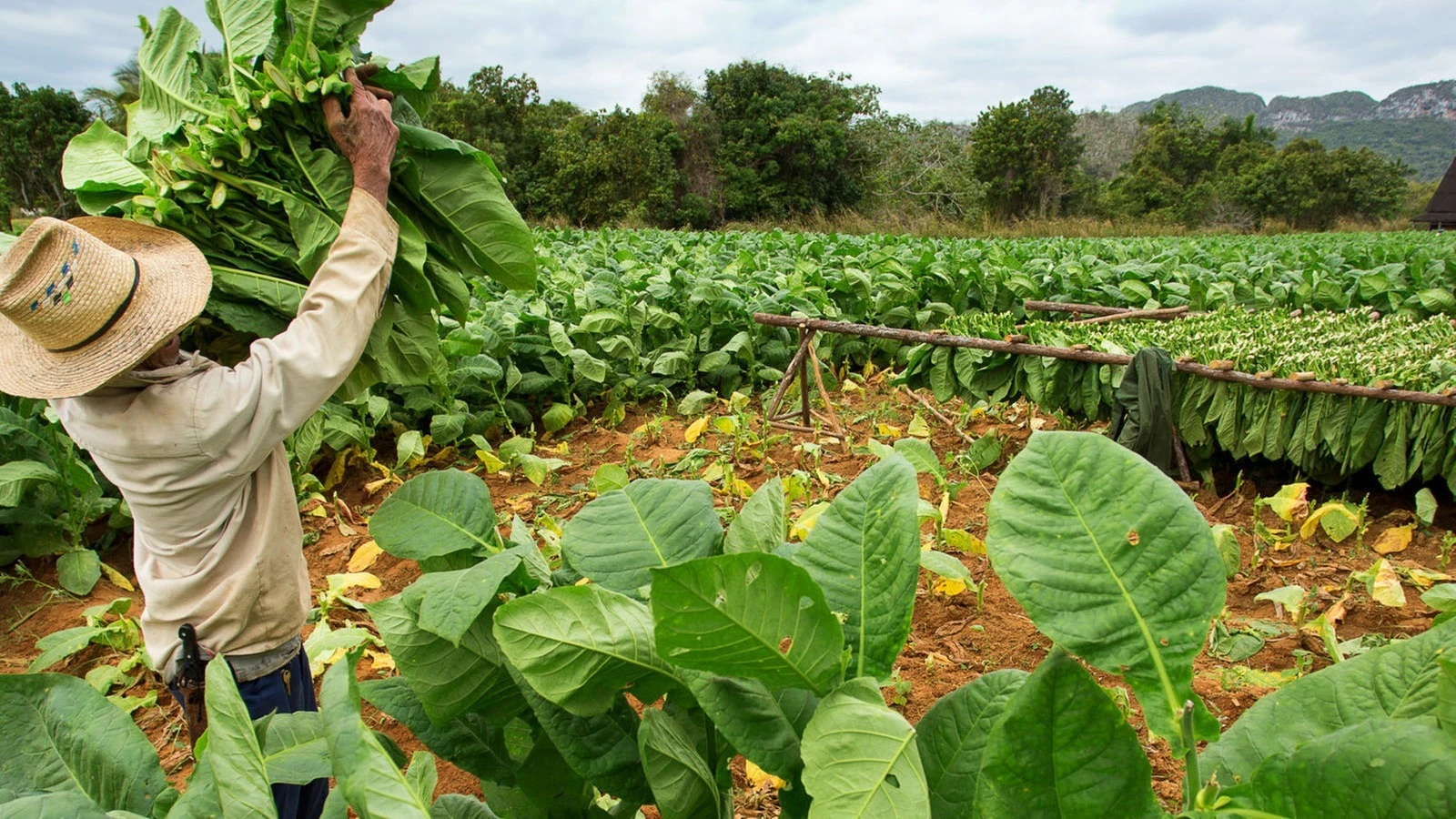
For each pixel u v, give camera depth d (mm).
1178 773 2834
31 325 1797
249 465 2043
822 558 1432
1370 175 58750
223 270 2342
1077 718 1004
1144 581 1135
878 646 1336
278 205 2340
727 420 6250
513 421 7160
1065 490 1216
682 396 8383
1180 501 1152
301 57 2229
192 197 2275
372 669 3729
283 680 2275
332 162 2260
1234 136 67125
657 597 1120
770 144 48312
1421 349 5574
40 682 1389
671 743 1357
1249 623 3680
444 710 1580
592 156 41625
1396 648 1266
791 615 1194
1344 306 9734
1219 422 5176
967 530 4762
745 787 2850
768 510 1729
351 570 4379
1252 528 4707
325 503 5547
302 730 1404
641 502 1756
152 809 1296
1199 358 5484
